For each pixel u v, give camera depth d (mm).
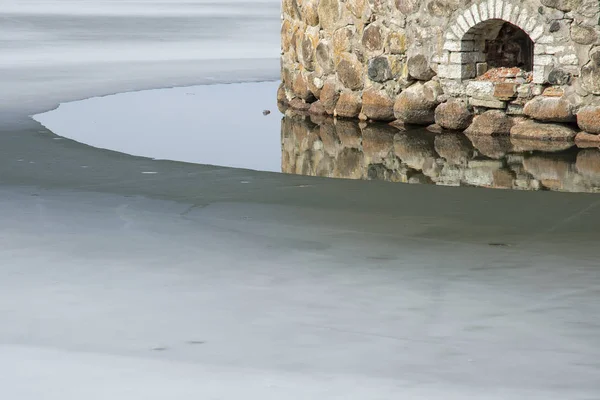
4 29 95688
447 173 28125
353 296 15367
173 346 12984
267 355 12602
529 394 11164
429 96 36688
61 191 24625
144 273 16875
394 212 22016
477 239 19391
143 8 142875
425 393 11195
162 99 46000
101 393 11242
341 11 39750
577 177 27047
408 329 13672
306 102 43438
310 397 11086
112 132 35812
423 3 36219
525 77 34469
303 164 29938
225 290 15766
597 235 19641
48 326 13914
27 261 17766
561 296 15297
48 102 44031
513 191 24250
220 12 130000
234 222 21078
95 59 65750
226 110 42656
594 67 32062
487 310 14570
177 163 28891
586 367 12102
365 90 39188
